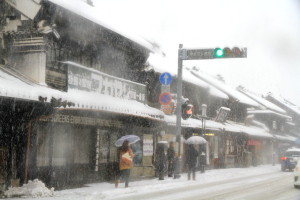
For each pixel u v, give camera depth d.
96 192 13.89
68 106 13.75
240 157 39.56
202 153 26.30
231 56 18.25
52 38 15.52
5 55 15.34
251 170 31.62
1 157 13.30
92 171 17.67
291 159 30.80
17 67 15.17
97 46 19.64
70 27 17.38
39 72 14.86
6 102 12.48
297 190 16.38
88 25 18.09
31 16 15.23
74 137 16.72
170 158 22.36
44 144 15.00
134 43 21.62
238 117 44.69
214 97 35.00
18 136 13.78
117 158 19.53
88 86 16.94
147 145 22.22
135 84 21.00
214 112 36.81
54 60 16.69
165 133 25.05
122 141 16.56
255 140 44.84
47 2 15.43
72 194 13.62
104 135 18.59
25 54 15.12
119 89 19.38
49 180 15.05
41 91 13.23
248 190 16.08
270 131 55.12
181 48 20.16
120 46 21.12
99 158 18.17
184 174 25.27
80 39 18.33
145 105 21.81
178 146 20.83
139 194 14.07
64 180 15.98
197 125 27.45
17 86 12.75
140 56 23.36
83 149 17.28
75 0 21.55
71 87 15.82
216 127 31.05
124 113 17.81
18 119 13.77
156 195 13.82
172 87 28.00
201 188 16.53
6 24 15.48
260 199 13.23
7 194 12.60
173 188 16.36
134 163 21.12
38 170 14.55
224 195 14.14
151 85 24.55
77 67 16.23
